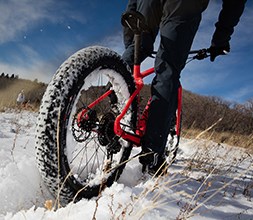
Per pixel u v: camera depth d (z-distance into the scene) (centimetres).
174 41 193
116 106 194
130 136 193
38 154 146
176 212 143
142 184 173
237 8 229
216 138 549
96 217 118
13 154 210
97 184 174
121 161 193
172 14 193
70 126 155
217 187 215
